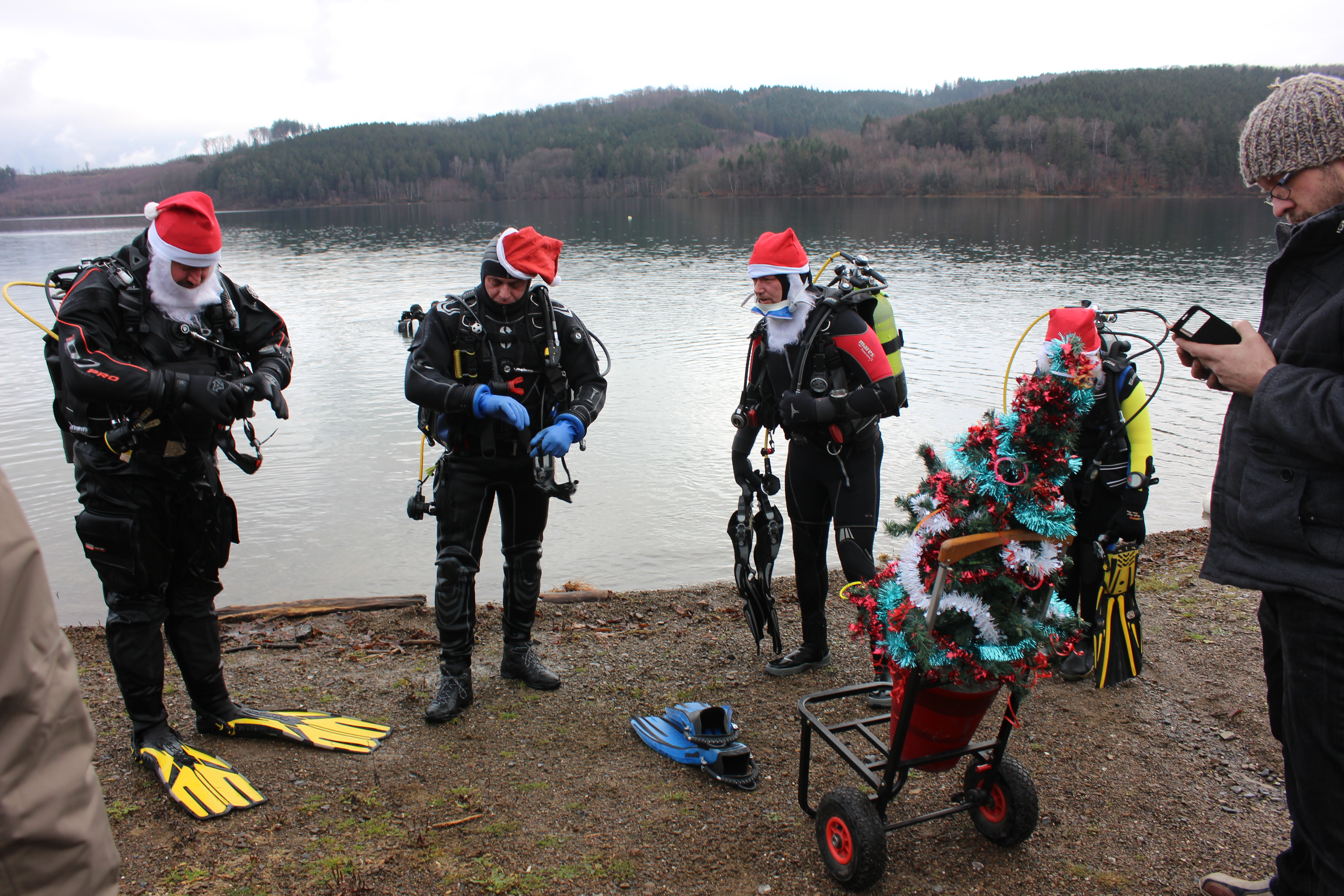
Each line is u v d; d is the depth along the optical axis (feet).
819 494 12.48
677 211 372.38
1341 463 5.66
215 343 9.66
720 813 9.48
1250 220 228.22
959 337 70.23
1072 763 10.59
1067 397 7.23
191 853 8.63
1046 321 77.15
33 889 4.23
